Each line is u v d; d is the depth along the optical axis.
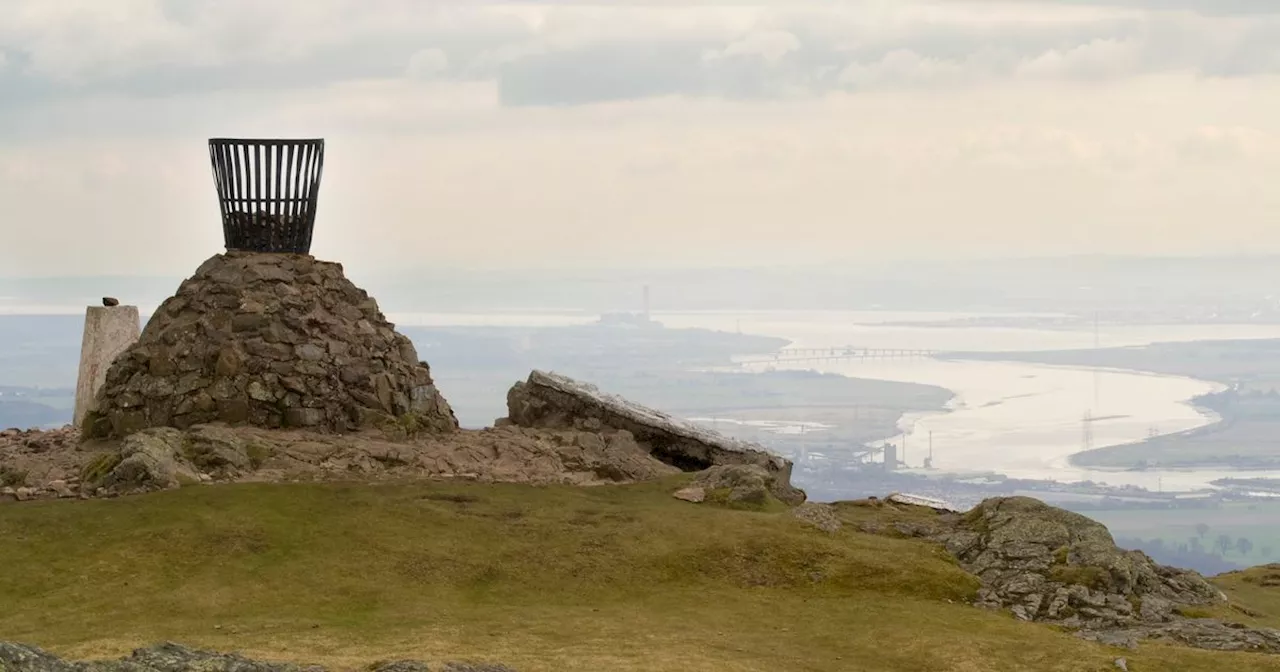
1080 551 40.00
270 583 35.97
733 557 39.69
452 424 52.38
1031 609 37.41
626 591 37.59
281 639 31.62
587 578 38.06
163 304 50.41
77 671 26.05
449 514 41.47
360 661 29.61
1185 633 35.53
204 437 44.41
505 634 32.91
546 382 55.91
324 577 36.50
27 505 40.16
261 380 47.91
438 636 32.38
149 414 47.72
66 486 42.09
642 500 45.25
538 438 51.31
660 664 30.55
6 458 46.50
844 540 42.03
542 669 29.67
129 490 41.50
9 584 35.22
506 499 43.47
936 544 42.38
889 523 45.38
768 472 49.66
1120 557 39.81
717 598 37.28
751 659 31.77
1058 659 32.56
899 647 33.41
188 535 38.03
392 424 49.28
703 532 41.25
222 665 27.53
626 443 52.31
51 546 37.41
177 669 27.02
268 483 42.38
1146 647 33.91
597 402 54.56
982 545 41.44
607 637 33.03
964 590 38.59
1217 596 39.91
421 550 38.59
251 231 51.19
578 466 49.00
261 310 48.81
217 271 50.09
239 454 44.12
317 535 38.88
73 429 53.91
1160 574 40.84
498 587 37.25
